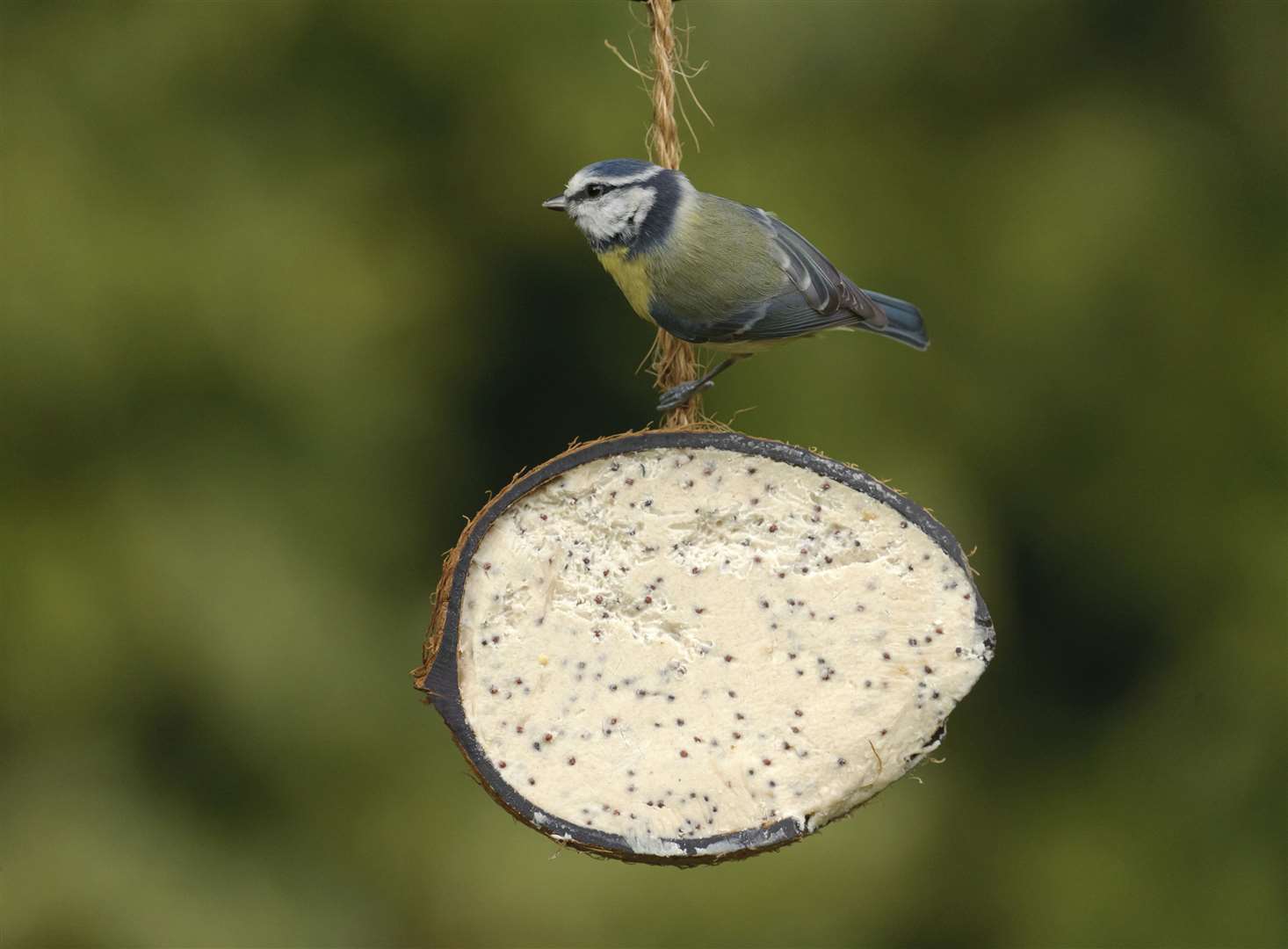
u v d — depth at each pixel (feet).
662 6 15.92
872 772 15.78
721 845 15.76
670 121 15.93
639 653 15.80
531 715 15.79
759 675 15.80
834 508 15.81
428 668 15.79
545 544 15.81
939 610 15.79
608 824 15.76
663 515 15.81
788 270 15.96
